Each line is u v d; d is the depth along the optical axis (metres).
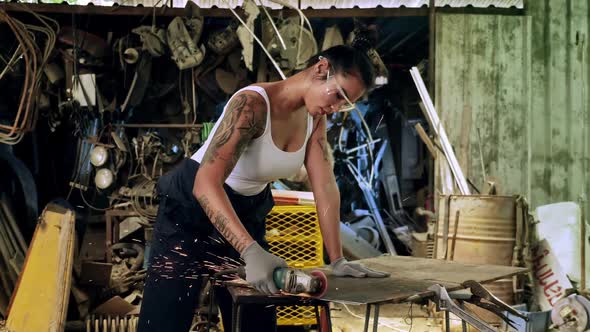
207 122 5.70
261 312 2.46
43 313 4.11
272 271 1.81
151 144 5.43
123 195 5.37
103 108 5.51
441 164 5.32
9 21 4.60
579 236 4.78
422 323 4.69
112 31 6.16
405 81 6.64
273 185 5.41
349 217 6.32
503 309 2.00
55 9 5.42
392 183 6.60
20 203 5.65
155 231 2.37
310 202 4.37
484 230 4.45
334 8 5.55
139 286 5.15
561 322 4.25
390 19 6.00
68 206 4.42
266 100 2.14
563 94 5.77
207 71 5.62
